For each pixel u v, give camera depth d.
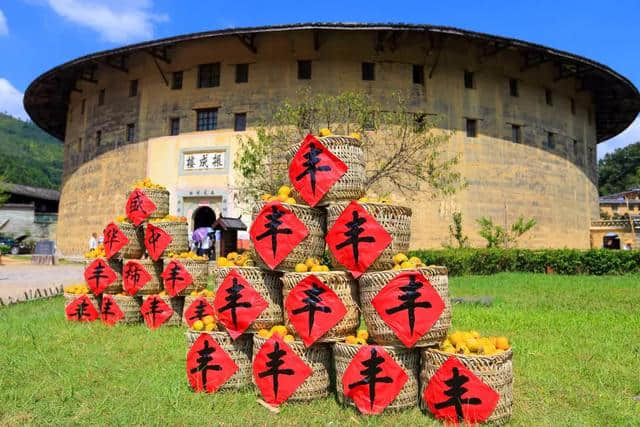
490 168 21.94
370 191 19.58
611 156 65.44
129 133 23.61
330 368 4.75
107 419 4.01
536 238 22.91
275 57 21.27
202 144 21.58
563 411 4.20
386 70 21.08
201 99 21.89
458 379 3.89
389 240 4.54
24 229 39.09
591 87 25.95
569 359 5.83
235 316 4.80
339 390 4.39
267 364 4.47
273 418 4.09
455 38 20.81
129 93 23.77
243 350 4.91
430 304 4.17
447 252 17.61
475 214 21.34
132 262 8.23
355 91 20.11
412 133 18.12
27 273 19.19
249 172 16.31
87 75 25.59
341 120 17.16
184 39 20.23
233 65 21.70
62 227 27.11
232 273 4.89
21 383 4.92
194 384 4.84
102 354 6.06
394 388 4.16
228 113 21.42
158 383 4.91
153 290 8.30
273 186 15.23
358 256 4.48
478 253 18.05
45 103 28.77
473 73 22.36
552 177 24.05
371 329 4.36
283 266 4.84
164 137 22.30
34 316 8.84
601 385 4.87
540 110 24.02
